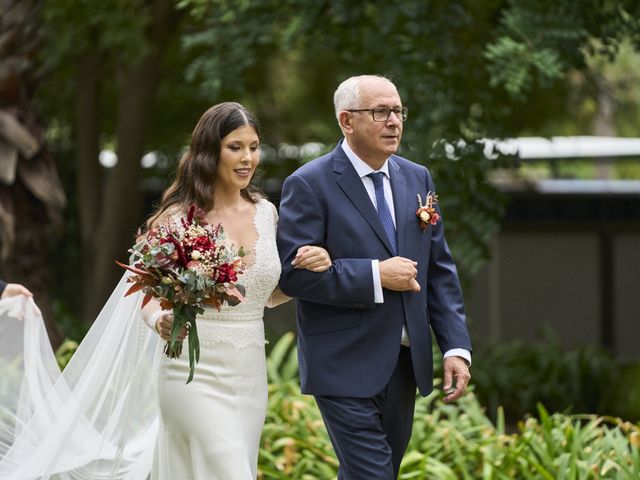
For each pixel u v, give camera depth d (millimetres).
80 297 22312
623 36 13102
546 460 8555
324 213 7141
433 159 12992
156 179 23062
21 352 8039
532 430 9305
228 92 20359
